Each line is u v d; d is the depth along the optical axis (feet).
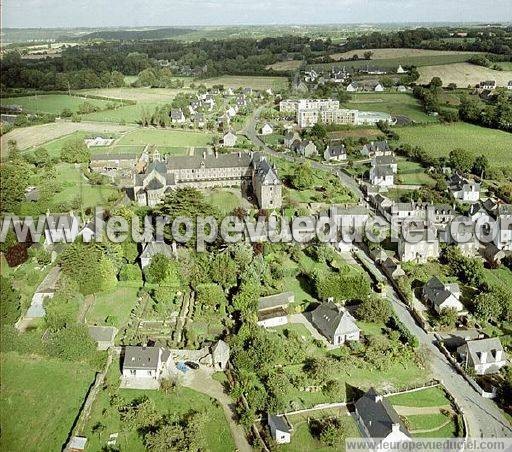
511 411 370.73
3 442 344.28
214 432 350.02
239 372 394.11
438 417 363.35
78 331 421.59
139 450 335.06
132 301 495.41
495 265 565.53
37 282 506.48
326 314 457.68
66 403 374.84
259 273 520.01
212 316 469.98
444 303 479.00
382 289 513.86
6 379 396.78
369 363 411.95
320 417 361.51
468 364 410.93
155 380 396.78
